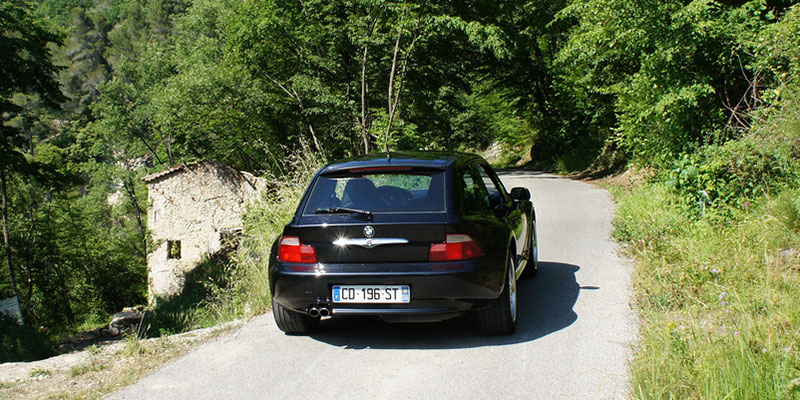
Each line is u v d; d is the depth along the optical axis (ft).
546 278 23.03
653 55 33.76
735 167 25.96
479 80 111.96
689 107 32.55
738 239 21.15
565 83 88.69
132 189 141.08
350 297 15.44
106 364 16.26
